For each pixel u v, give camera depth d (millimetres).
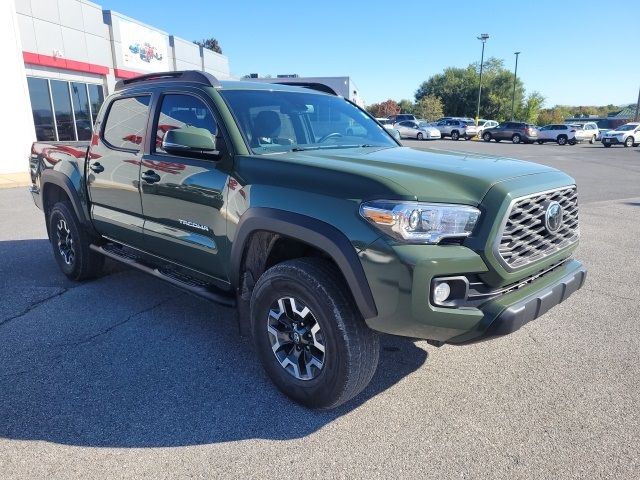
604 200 11031
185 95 3674
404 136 41031
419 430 2789
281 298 2982
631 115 74812
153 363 3541
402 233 2443
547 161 21562
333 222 2643
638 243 6984
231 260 3221
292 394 3027
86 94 20266
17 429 2795
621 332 4051
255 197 3004
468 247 2555
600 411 2955
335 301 2691
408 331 2568
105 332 4039
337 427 2820
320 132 3896
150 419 2891
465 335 2611
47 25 17688
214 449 2635
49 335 3984
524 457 2559
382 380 3324
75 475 2441
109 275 5469
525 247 2773
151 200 3873
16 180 13438
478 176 2760
